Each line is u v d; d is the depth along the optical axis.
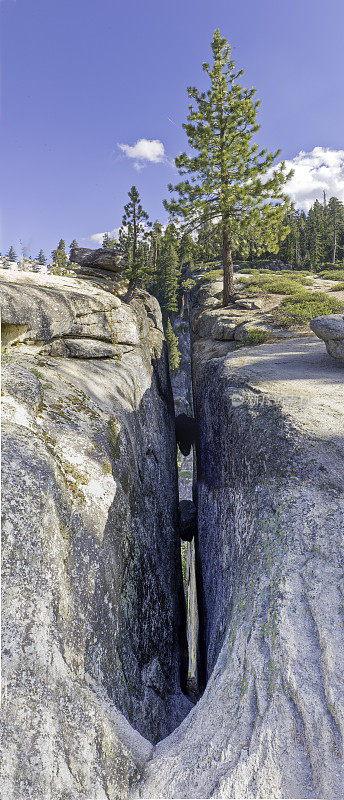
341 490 6.36
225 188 21.62
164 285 68.38
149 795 4.71
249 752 4.50
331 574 5.45
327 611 5.17
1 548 4.85
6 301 10.27
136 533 10.35
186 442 27.69
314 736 4.37
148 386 17.64
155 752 5.45
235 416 9.91
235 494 9.03
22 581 4.92
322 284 29.11
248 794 4.16
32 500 5.50
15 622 4.63
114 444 9.54
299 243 74.81
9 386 7.81
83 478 7.45
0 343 10.14
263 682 4.96
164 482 16.86
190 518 20.12
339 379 10.60
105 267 26.36
